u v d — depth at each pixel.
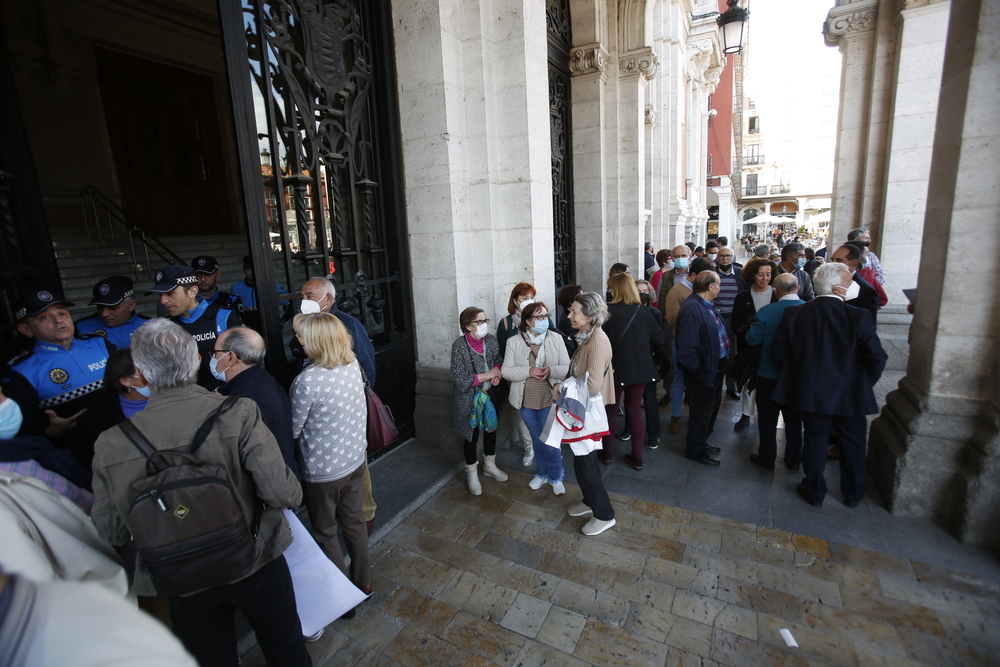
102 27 9.16
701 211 19.69
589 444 2.88
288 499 1.67
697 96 17.47
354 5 3.76
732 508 3.24
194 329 2.76
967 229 2.72
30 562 1.37
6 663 0.58
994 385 2.75
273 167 3.04
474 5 3.93
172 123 10.84
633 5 6.92
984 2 2.51
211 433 1.52
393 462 4.00
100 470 1.45
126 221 9.12
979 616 2.27
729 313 5.23
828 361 3.00
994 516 2.67
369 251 3.90
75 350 2.34
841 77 6.68
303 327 2.22
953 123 2.78
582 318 2.94
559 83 6.46
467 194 4.19
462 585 2.65
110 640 0.66
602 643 2.23
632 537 2.99
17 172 2.29
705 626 2.30
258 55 2.94
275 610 1.72
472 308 3.42
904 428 3.05
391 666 2.16
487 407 3.43
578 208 7.33
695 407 3.80
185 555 1.37
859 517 3.06
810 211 46.72
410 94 3.96
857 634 2.21
